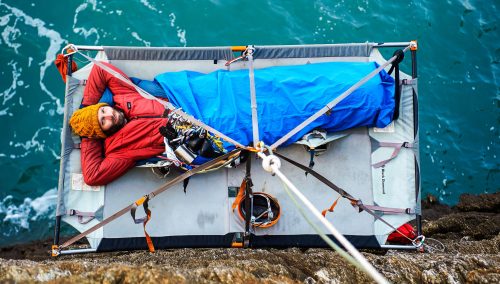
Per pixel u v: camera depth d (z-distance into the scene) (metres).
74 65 3.90
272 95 3.72
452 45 5.45
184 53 3.94
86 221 3.68
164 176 3.72
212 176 3.74
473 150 5.17
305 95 3.70
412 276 3.22
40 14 5.32
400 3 5.50
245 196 3.54
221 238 3.67
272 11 5.37
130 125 3.68
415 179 3.78
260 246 3.67
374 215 3.57
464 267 3.21
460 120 5.25
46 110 5.14
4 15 5.30
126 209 3.45
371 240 3.69
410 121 3.83
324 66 3.85
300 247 3.69
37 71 5.21
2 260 3.13
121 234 3.66
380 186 3.77
